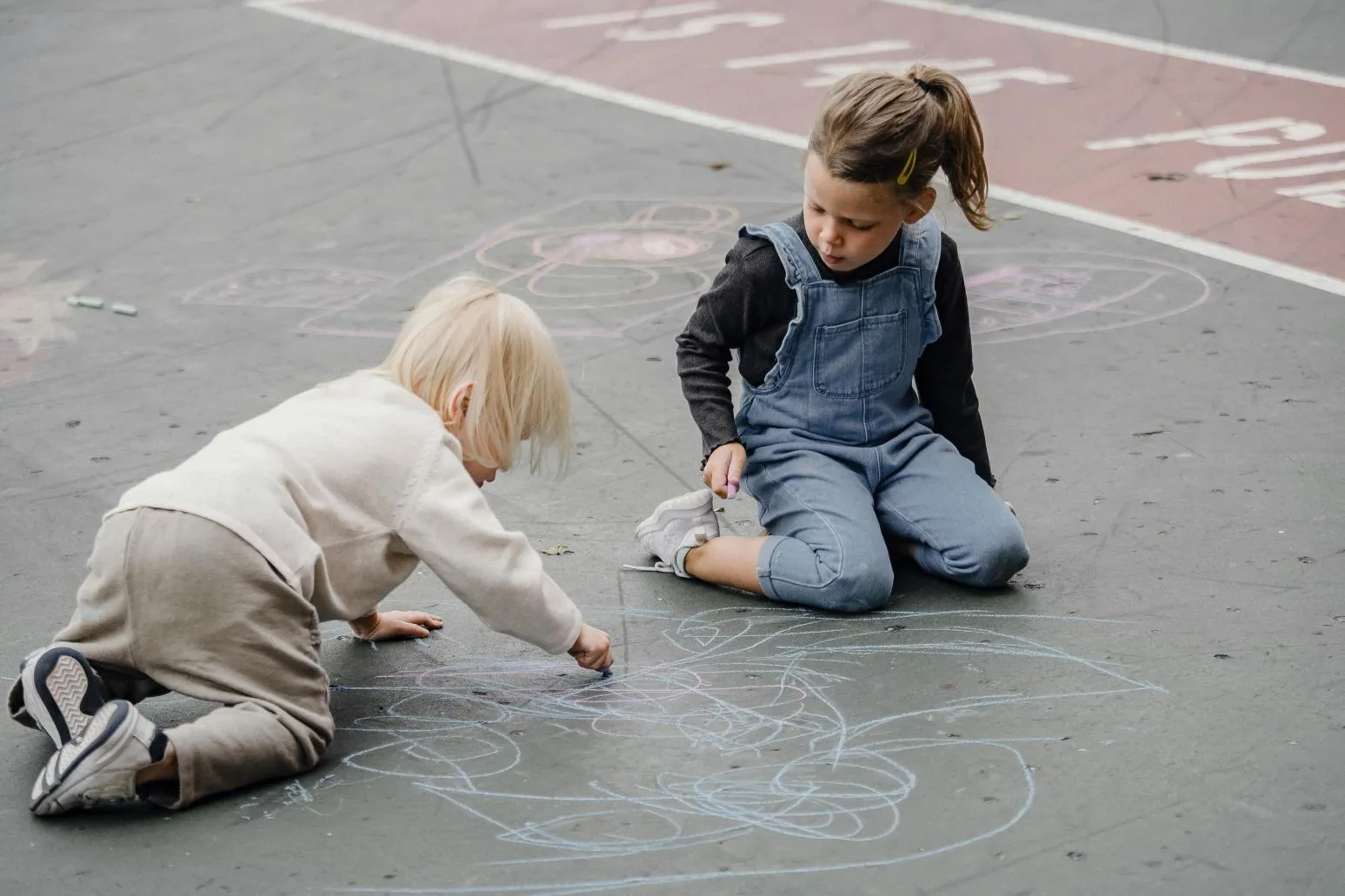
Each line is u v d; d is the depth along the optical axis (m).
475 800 2.62
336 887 2.39
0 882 2.41
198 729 2.57
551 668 3.12
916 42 8.94
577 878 2.40
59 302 5.48
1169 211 6.09
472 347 2.92
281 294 5.52
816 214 3.19
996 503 3.38
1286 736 2.74
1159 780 2.62
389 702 2.98
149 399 4.63
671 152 7.08
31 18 9.74
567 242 5.98
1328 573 3.35
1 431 4.41
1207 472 3.89
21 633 3.26
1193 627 3.15
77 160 7.15
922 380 3.57
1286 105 7.47
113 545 2.62
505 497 3.92
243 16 9.76
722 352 3.46
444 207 6.42
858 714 2.87
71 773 2.49
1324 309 5.03
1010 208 6.20
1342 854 2.41
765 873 2.40
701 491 3.47
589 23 9.52
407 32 9.34
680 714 2.90
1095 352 4.76
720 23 9.47
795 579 3.31
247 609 2.62
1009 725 2.81
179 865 2.45
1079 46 8.67
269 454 2.72
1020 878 2.37
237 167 7.01
